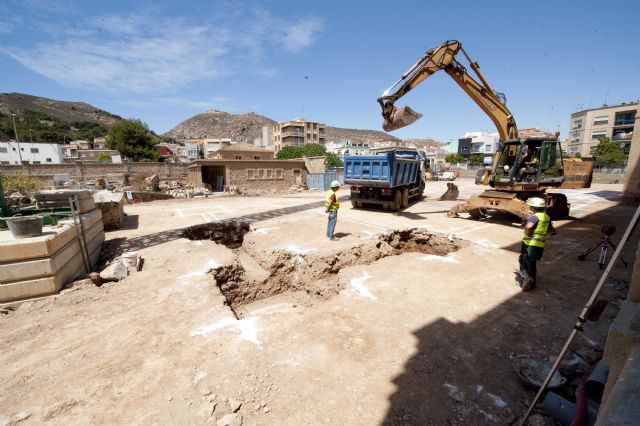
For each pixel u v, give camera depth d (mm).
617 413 1331
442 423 2986
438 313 5082
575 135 53219
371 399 3262
